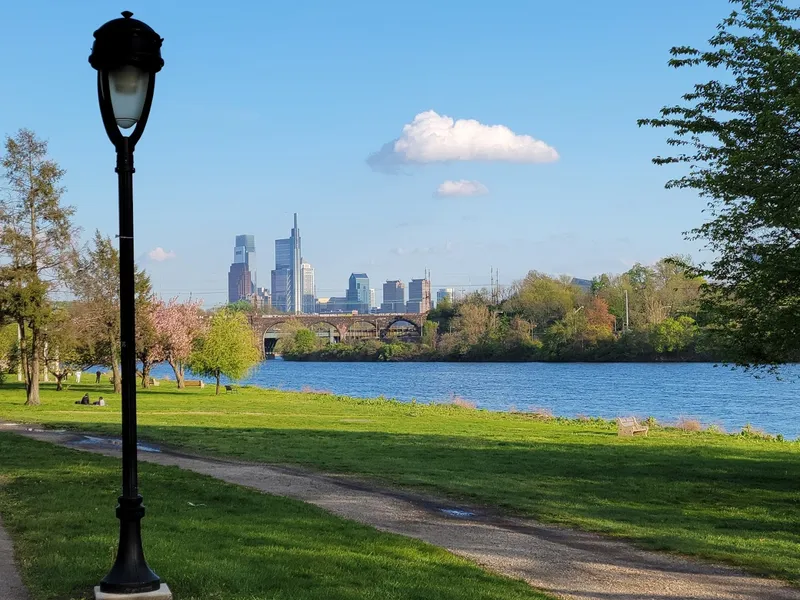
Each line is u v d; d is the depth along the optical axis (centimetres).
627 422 3584
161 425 3369
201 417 3959
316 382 10562
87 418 3734
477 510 1608
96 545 1036
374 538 1222
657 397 7369
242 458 2314
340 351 18550
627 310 13325
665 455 2738
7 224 4666
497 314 16150
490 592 945
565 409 6272
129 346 781
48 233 4812
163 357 7244
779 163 1755
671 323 11575
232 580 891
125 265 775
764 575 1154
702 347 2414
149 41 770
